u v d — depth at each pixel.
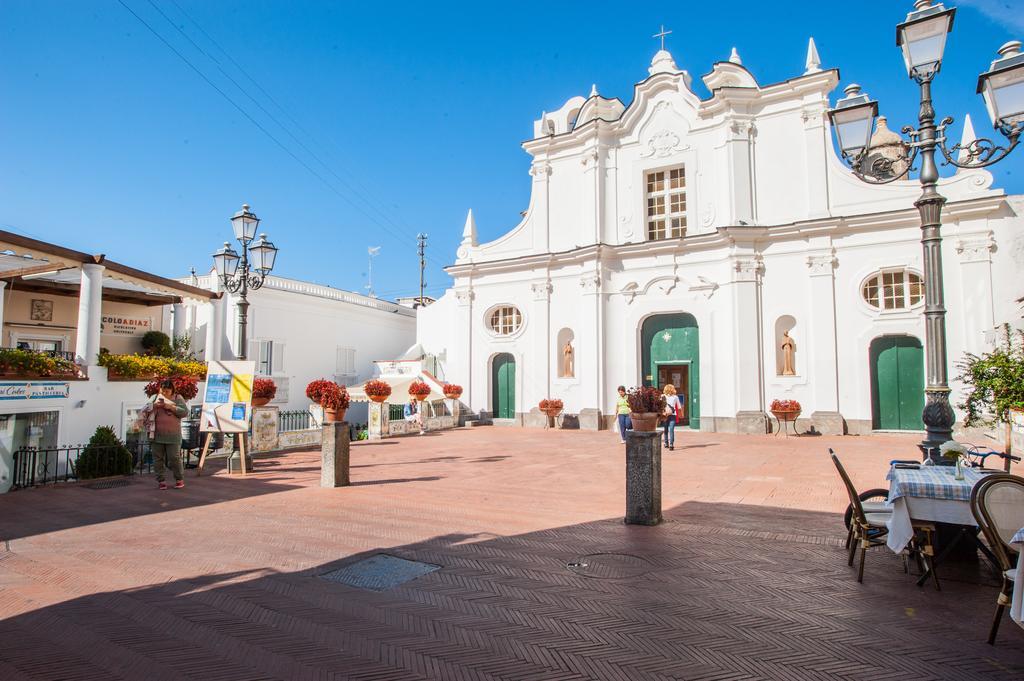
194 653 3.89
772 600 4.74
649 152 23.00
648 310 22.38
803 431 19.28
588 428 22.39
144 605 4.72
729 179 21.19
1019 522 4.08
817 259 19.64
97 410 12.63
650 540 6.56
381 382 19.12
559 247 24.47
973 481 4.89
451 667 3.68
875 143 21.58
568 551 6.15
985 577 5.26
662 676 3.55
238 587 5.13
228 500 8.91
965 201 17.47
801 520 7.50
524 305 24.78
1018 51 6.70
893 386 18.83
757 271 20.55
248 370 11.83
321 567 5.66
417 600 4.80
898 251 18.67
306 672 3.63
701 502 8.68
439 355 28.09
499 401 25.62
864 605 4.63
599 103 24.69
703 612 4.51
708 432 20.56
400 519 7.62
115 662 3.76
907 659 3.74
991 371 9.16
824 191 19.86
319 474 11.54
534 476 11.23
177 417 10.06
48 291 17.48
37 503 8.78
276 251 13.50
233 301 22.34
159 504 8.64
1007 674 3.55
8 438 10.52
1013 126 6.50
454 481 10.65
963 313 17.55
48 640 4.09
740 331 20.34
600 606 4.64
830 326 19.33
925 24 6.75
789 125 20.72
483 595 4.91
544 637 4.09
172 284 15.41
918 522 4.99
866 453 14.52
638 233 22.98
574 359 23.59
